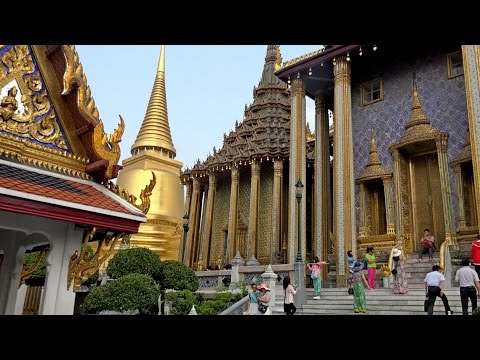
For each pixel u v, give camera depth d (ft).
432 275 35.01
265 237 109.70
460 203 59.21
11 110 15.17
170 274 45.93
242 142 121.19
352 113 75.61
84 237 15.83
